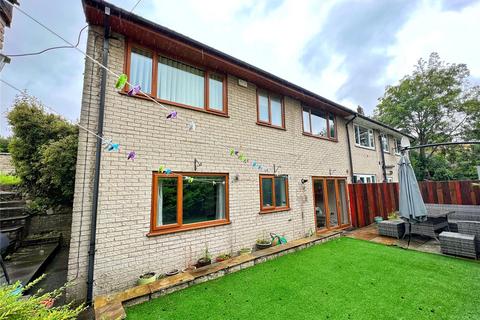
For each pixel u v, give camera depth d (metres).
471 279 4.25
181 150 5.16
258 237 6.41
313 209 8.28
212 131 5.81
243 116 6.61
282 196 7.44
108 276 3.94
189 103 5.54
